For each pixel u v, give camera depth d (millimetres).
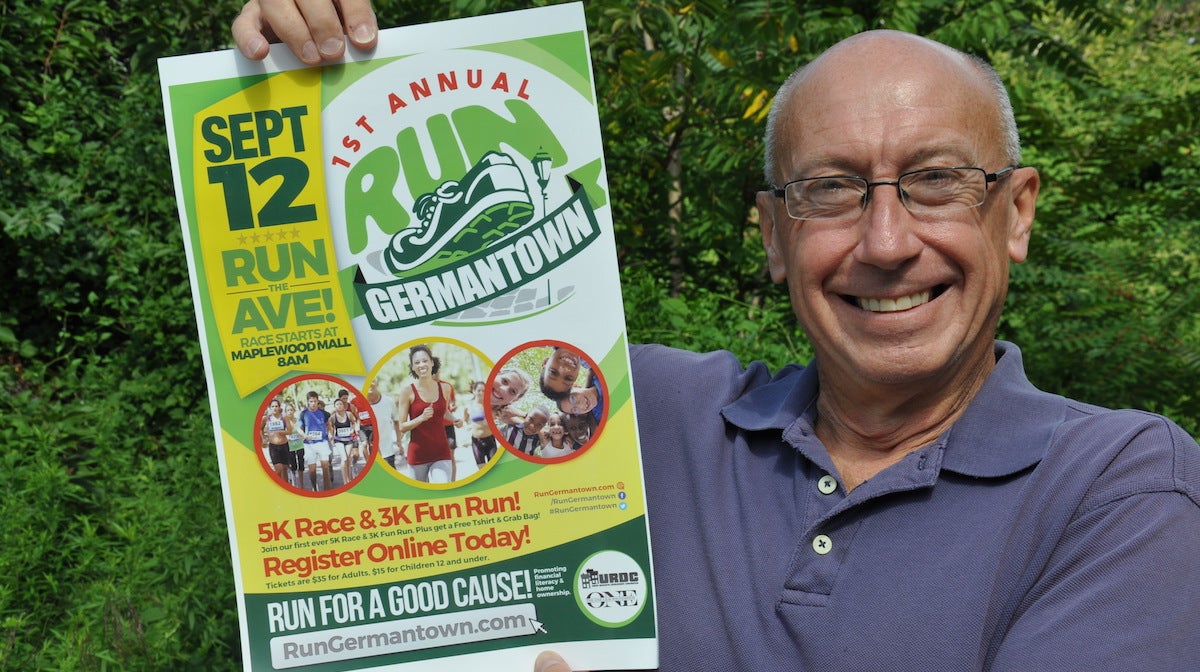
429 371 1592
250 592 1577
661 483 1820
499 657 1598
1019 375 1730
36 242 5766
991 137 1651
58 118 6000
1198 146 5008
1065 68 4891
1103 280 4633
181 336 5621
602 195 1588
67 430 5000
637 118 4480
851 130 1619
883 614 1533
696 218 4859
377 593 1585
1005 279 1714
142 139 6055
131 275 5898
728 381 1891
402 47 1565
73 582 3975
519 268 1595
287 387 1578
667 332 4184
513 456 1599
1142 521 1460
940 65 1642
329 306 1576
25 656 3533
